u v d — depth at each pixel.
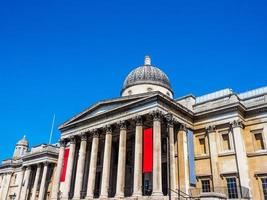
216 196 32.28
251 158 43.44
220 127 46.84
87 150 56.50
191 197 35.75
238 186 41.62
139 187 39.19
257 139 44.78
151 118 44.06
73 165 54.34
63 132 57.81
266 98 45.94
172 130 43.09
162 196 36.59
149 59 69.25
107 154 46.59
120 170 43.00
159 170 38.28
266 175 41.19
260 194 40.84
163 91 62.16
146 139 41.88
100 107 52.16
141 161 41.19
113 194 51.28
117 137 54.47
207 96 55.53
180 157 44.69
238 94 54.38
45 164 76.12
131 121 46.16
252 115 46.28
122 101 48.28
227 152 44.47
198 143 48.62
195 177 44.72
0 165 93.38
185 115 48.28
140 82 61.84
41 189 73.44
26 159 82.81
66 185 51.12
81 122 54.00
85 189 53.09
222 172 43.84
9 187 88.62
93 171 47.81
